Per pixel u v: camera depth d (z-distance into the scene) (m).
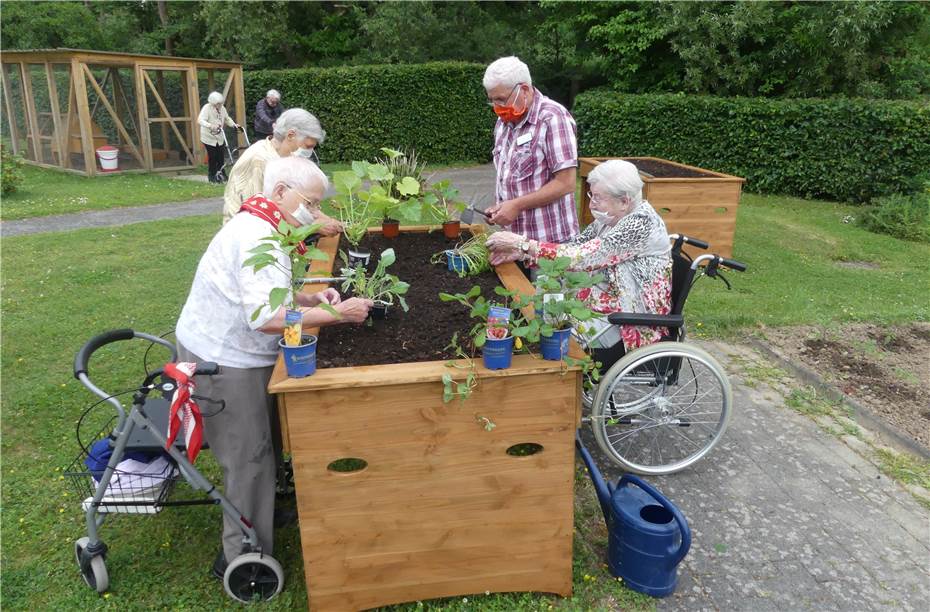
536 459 2.26
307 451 2.11
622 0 14.35
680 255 3.40
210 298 2.24
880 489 3.15
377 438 2.14
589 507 2.99
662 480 3.20
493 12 20.56
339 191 3.37
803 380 4.29
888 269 7.18
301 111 3.52
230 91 15.16
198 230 8.01
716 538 2.79
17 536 2.76
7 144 14.76
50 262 6.56
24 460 3.28
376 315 2.65
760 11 12.37
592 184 3.07
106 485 2.33
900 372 4.34
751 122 11.49
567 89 20.05
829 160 11.00
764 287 6.23
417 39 18.73
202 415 2.28
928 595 2.49
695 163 12.22
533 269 3.56
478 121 15.98
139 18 22.67
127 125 14.02
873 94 12.58
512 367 2.14
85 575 2.48
